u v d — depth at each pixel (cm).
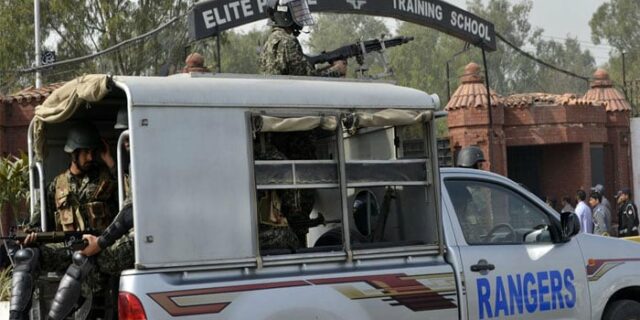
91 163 1484
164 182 1275
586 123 5256
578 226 1655
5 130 4156
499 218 1627
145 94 1270
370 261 1445
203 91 1314
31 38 8194
